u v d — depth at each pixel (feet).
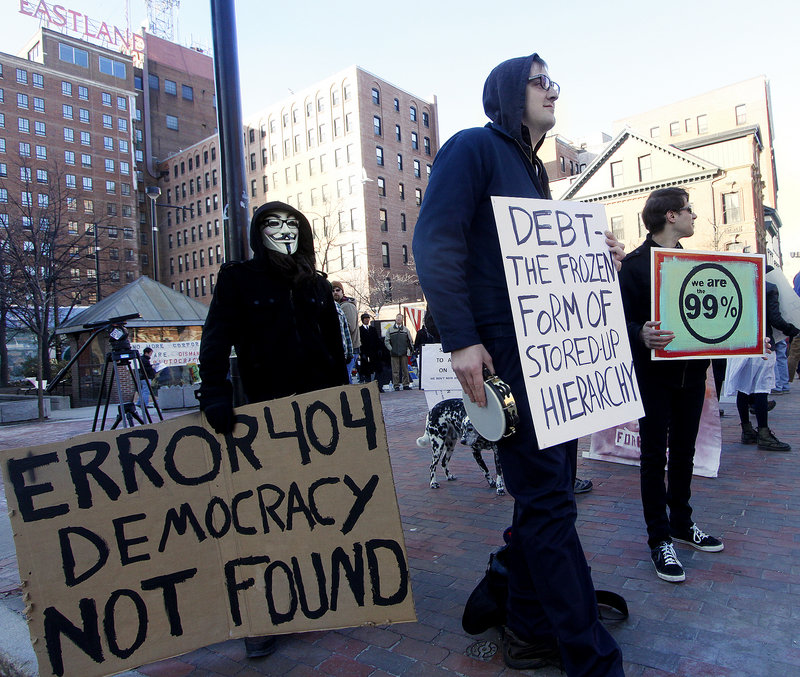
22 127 210.38
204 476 7.63
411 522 13.07
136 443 7.47
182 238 231.91
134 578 7.23
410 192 182.39
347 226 167.43
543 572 6.00
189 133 269.64
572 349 6.59
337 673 7.26
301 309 8.61
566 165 210.79
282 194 185.78
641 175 133.28
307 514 7.55
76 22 256.73
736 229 124.98
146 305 57.31
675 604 8.35
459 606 8.80
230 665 7.72
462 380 5.99
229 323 8.20
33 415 46.16
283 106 183.93
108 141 231.50
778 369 30.04
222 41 12.98
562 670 6.75
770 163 197.26
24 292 66.69
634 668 6.84
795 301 18.10
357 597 7.36
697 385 9.89
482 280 6.43
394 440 23.82
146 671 7.70
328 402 7.63
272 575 7.52
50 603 6.94
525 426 6.16
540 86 6.82
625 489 14.43
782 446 17.43
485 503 14.19
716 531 11.21
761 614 7.89
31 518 7.00
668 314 9.54
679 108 209.77
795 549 10.08
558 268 6.64
